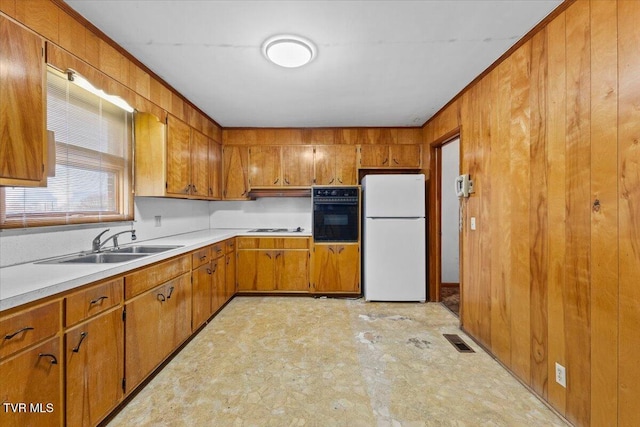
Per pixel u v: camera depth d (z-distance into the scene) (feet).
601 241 4.24
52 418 3.87
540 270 5.49
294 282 11.94
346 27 5.60
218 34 5.83
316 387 5.94
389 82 8.02
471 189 8.09
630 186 3.83
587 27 4.46
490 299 7.18
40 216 5.61
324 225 11.90
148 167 8.15
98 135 7.04
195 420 5.02
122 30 5.68
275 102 9.56
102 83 5.81
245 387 5.93
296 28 5.64
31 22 4.35
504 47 6.26
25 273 4.45
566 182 4.88
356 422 4.99
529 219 5.79
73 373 4.17
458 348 7.55
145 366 5.82
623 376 3.93
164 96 8.05
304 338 8.13
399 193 11.19
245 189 12.64
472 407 5.34
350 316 9.78
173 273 6.91
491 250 7.13
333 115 10.93
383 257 11.18
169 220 10.40
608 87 4.12
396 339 8.07
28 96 4.21
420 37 5.92
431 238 11.36
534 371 5.67
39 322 3.70
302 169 12.52
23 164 4.12
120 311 5.13
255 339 8.08
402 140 12.37
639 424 3.74
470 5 4.98
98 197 7.09
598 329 4.29
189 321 7.73
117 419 5.01
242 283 11.96
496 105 6.90
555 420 5.00
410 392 5.78
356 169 12.41
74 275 4.31
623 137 3.92
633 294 3.80
